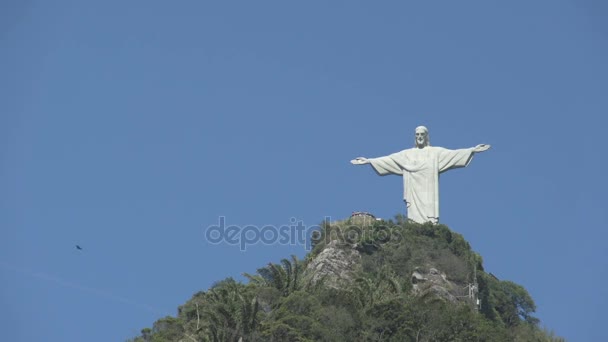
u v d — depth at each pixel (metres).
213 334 159.50
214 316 162.12
